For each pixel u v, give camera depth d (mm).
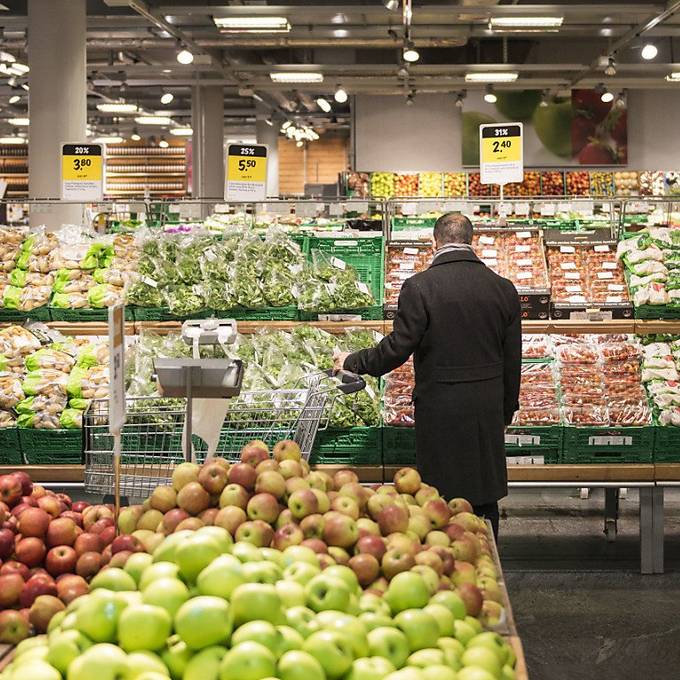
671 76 16844
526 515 6680
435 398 4262
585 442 5215
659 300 5523
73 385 5125
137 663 1869
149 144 28156
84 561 2648
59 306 5520
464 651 2127
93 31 15773
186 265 5570
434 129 19750
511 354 4355
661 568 5441
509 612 2471
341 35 14219
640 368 5543
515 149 6496
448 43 14719
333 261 5652
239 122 28781
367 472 5082
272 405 4238
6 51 18312
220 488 2766
